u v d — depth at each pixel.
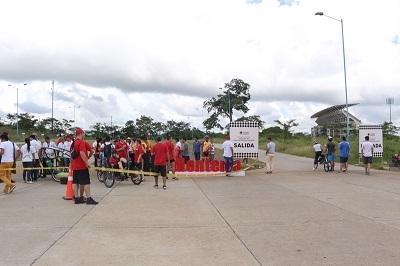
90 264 6.95
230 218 10.77
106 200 13.91
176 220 10.54
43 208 12.27
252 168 27.78
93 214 11.34
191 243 8.30
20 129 93.50
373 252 7.52
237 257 7.31
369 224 9.92
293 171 25.81
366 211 11.67
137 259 7.23
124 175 19.64
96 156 23.39
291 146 60.41
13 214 11.30
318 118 74.94
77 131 13.15
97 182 19.66
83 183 13.02
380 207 12.33
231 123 24.41
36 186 17.78
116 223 10.17
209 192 16.02
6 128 93.44
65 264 6.95
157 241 8.46
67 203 13.22
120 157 19.38
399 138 58.75
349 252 7.53
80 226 9.82
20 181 19.67
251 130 24.38
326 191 16.09
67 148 20.92
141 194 15.45
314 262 6.96
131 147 20.84
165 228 9.62
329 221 10.30
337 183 18.84
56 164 20.81
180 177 22.25
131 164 20.34
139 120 101.31
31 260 7.14
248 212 11.61
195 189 17.00
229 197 14.62
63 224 10.04
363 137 28.27
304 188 17.11
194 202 13.48
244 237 8.73
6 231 9.28
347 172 24.73
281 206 12.59
